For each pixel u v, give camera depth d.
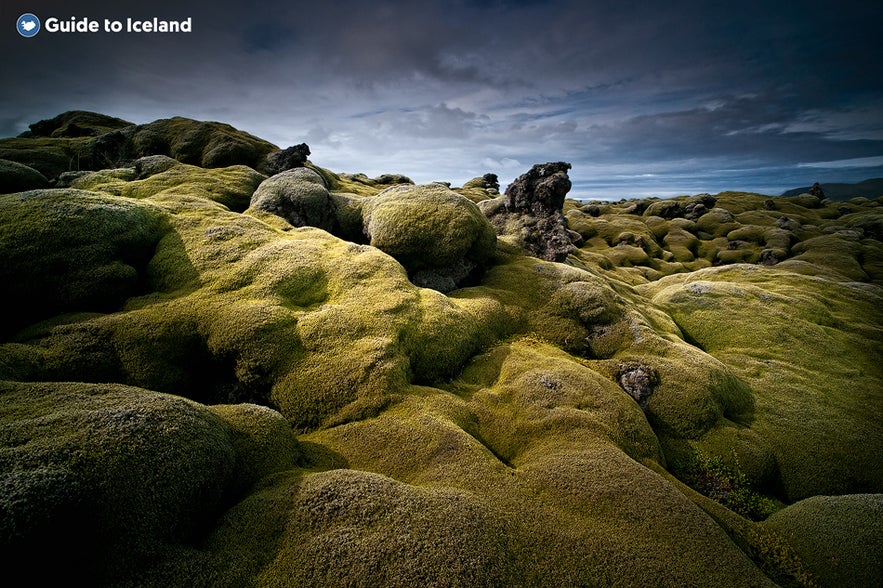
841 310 41.94
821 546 15.53
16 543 7.29
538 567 11.12
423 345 22.80
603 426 19.14
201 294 23.05
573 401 20.78
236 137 62.81
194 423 11.59
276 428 14.89
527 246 43.47
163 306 21.72
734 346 35.38
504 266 37.47
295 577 9.41
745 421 25.66
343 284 25.56
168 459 10.17
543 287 33.78
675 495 14.62
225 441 12.45
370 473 13.01
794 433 24.88
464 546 10.51
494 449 17.89
